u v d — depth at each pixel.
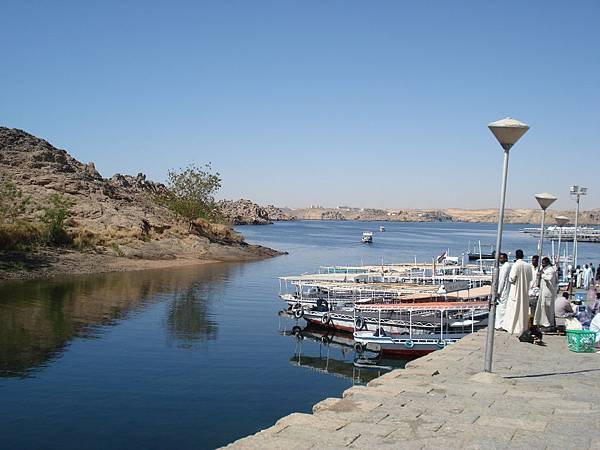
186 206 80.25
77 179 76.19
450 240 153.75
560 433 7.79
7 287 40.34
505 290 17.38
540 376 11.66
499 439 7.52
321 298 35.16
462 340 15.95
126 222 66.56
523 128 11.07
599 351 14.41
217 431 15.75
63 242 56.09
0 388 18.81
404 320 29.03
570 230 105.75
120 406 17.48
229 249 73.88
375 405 9.08
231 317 33.41
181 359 23.31
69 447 14.40
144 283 46.19
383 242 137.88
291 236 154.62
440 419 8.37
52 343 25.09
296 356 25.05
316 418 8.35
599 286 28.64
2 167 74.62
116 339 26.38
